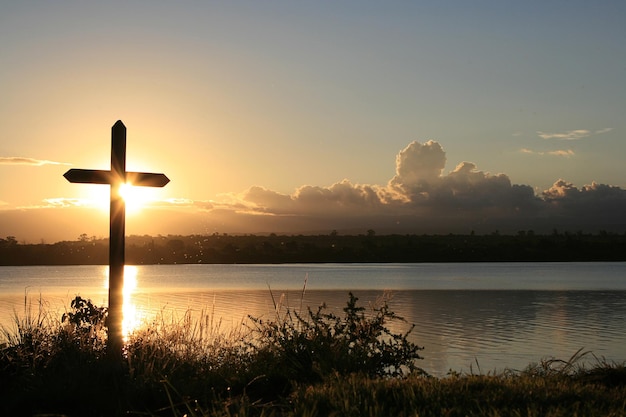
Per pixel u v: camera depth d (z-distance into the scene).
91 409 7.59
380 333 10.74
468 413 6.54
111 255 10.38
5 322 23.05
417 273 168.75
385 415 6.55
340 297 67.50
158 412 7.54
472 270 194.00
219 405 7.32
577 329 42.38
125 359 9.62
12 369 9.50
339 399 6.95
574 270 188.25
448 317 50.72
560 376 9.30
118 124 10.50
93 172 10.44
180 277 150.38
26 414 7.50
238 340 11.23
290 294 73.38
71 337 10.09
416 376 8.88
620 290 87.88
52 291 82.25
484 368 26.05
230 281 120.69
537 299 71.75
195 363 9.95
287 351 9.94
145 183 10.66
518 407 6.79
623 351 32.22
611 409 6.75
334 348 9.89
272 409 7.50
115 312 10.26
